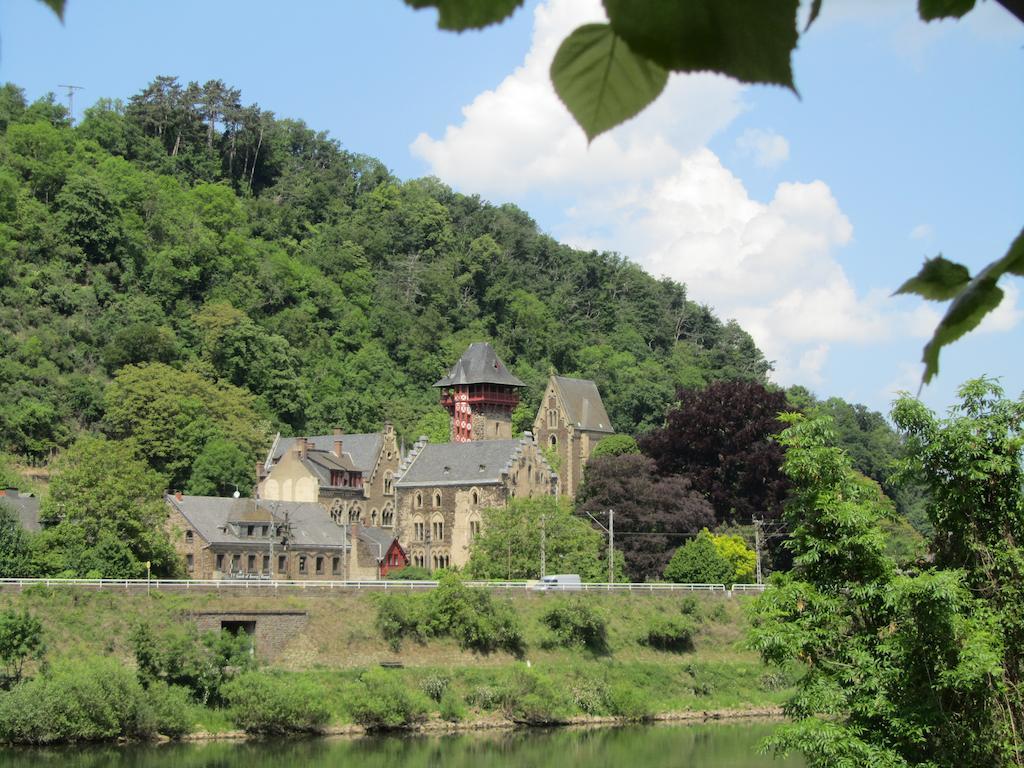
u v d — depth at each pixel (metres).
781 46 3.39
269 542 133.25
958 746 42.16
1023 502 46.31
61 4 3.25
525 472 155.38
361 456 165.00
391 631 107.88
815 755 45.06
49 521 118.31
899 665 44.41
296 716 92.50
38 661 89.00
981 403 47.22
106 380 192.00
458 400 181.25
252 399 195.12
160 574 117.94
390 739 93.00
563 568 132.62
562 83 3.58
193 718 89.62
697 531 149.88
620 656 117.25
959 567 47.53
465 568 137.00
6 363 181.38
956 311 3.94
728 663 120.94
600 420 198.38
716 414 161.62
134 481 114.75
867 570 47.09
